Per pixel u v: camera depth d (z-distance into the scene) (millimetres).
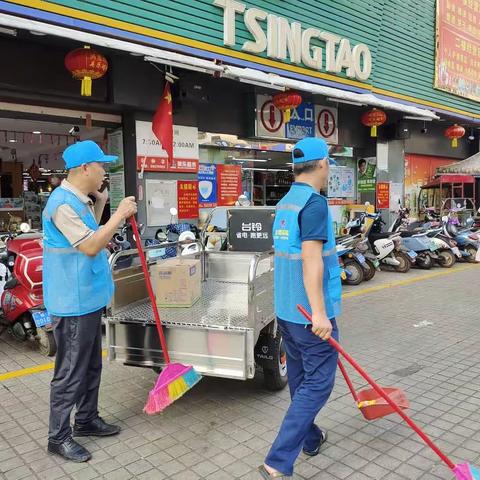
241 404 3854
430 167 15672
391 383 4238
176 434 3391
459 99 13555
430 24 12367
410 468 2955
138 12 6578
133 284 4047
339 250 8258
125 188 8172
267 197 10742
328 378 2680
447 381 4273
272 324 3881
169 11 6922
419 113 11078
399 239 9852
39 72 6570
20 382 4332
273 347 3904
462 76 13492
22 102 7031
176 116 8453
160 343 3510
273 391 4082
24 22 5184
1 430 3480
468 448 3172
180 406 3826
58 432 3080
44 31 5277
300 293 2656
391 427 3467
